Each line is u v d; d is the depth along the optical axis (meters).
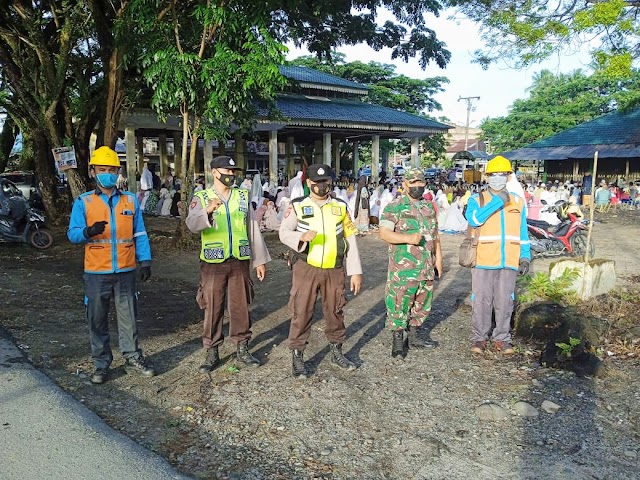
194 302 7.20
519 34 9.70
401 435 3.54
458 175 40.94
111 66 11.95
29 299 7.05
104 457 3.12
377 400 4.05
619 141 30.91
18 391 3.97
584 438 3.50
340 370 4.65
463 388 4.28
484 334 5.04
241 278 4.59
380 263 10.31
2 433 3.36
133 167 20.59
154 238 13.07
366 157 56.09
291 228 4.39
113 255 4.21
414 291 4.86
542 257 11.02
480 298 4.96
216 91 10.27
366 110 28.31
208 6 9.80
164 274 9.20
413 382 4.40
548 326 5.40
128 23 10.34
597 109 41.66
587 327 5.17
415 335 5.26
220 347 5.19
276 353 5.09
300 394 4.14
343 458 3.25
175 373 4.55
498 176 4.72
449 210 15.30
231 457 3.24
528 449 3.37
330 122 24.55
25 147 21.09
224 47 10.09
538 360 4.85
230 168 4.40
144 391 4.18
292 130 26.30
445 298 7.35
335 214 4.46
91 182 14.79
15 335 5.42
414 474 3.09
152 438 3.46
